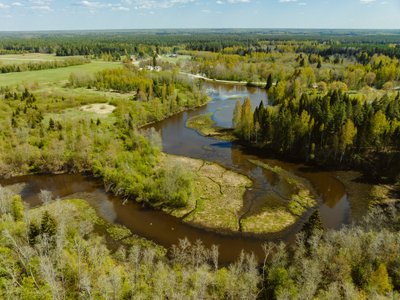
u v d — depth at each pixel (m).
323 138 93.38
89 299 38.59
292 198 74.00
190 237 60.72
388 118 94.06
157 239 60.09
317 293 40.66
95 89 176.38
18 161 85.44
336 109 97.88
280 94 143.00
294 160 94.50
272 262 47.09
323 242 50.81
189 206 70.06
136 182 74.00
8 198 62.62
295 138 95.50
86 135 94.06
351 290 39.06
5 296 37.34
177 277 44.59
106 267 45.72
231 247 57.97
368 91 146.00
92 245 53.47
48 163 85.75
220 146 107.06
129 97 159.75
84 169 86.50
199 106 159.25
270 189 78.00
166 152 101.75
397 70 173.50
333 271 43.06
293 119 96.31
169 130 124.31
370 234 48.97
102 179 81.19
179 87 179.25
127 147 91.38
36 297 37.19
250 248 57.75
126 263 50.38
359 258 44.91
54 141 88.69
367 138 87.75
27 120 107.31
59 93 155.00
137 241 59.34
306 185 79.94
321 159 92.00
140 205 70.88
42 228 49.41
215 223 64.75
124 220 65.62
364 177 83.19
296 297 38.34
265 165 91.50
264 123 105.50
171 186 69.81
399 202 71.31
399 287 41.62
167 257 55.19
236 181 81.81
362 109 99.06
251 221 65.25
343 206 70.88
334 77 190.00
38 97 141.38
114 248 57.16
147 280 44.16
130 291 40.84
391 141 87.44
